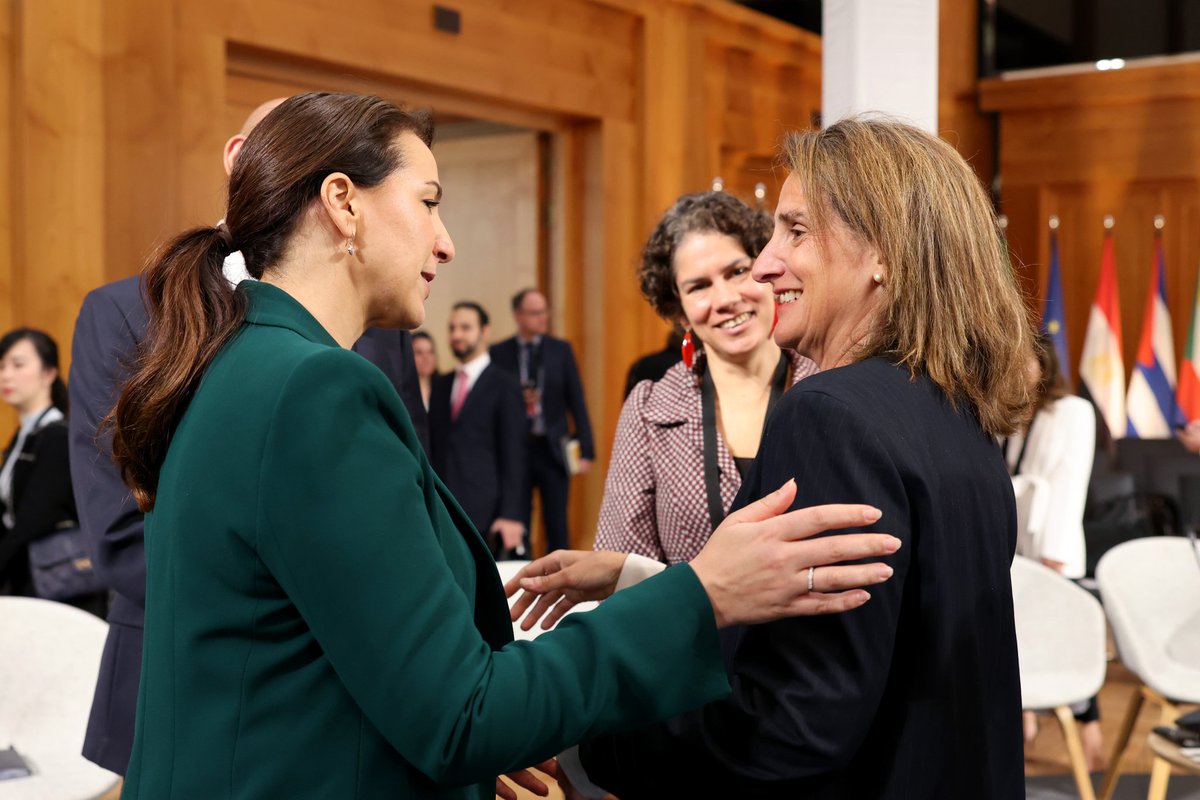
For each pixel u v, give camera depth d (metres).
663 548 2.10
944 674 1.18
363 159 1.18
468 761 1.01
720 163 8.88
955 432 1.25
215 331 1.14
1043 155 10.02
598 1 7.61
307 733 1.05
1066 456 4.37
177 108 5.22
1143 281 9.80
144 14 5.09
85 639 2.80
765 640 1.19
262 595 1.05
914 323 1.26
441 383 6.26
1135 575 3.86
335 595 1.01
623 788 1.29
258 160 1.18
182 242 1.20
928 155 1.30
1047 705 3.56
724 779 1.19
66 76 4.86
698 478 2.04
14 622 2.79
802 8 9.54
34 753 2.71
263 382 1.06
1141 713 5.11
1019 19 10.01
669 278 2.16
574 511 7.91
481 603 1.24
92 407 2.02
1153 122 9.66
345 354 1.07
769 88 9.31
